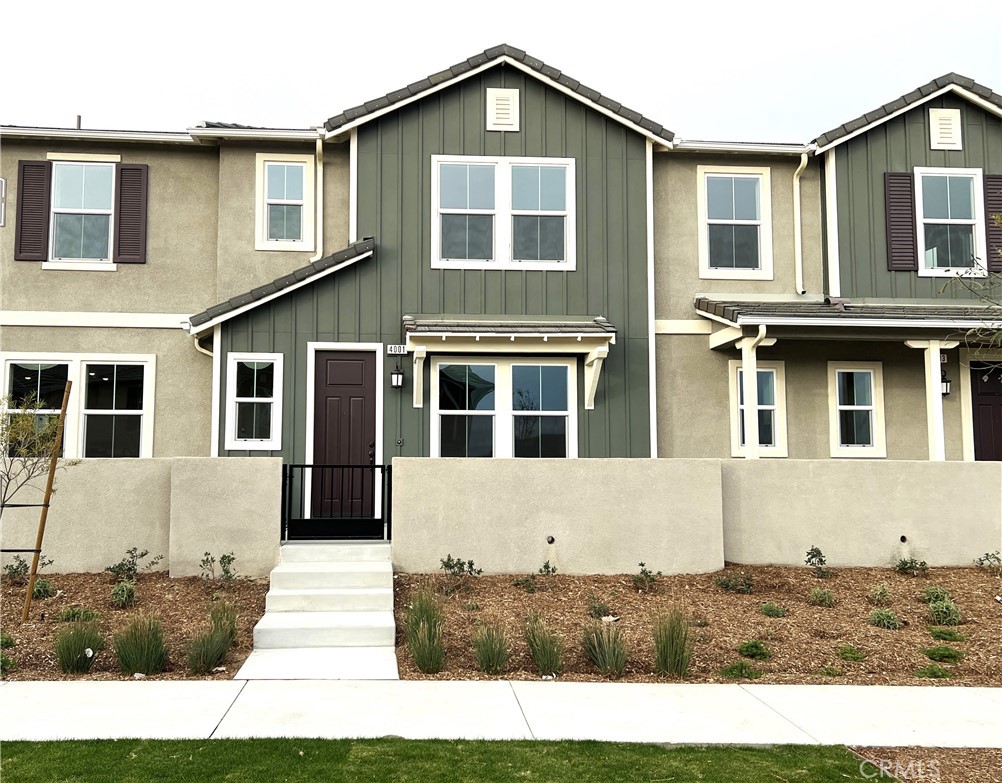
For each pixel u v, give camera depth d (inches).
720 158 565.3
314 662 309.6
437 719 249.6
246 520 405.1
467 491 415.5
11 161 536.4
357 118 518.3
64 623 335.3
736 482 443.2
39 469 396.8
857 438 560.1
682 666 299.7
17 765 209.2
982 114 570.6
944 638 340.8
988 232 559.8
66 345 529.7
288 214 544.7
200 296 543.5
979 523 450.9
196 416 535.5
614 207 534.9
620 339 526.0
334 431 504.1
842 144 561.0
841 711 265.3
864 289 553.3
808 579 414.0
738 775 210.8
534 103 535.5
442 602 370.6
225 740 228.7
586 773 210.1
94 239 540.7
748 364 497.7
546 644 303.6
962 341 530.9
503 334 485.4
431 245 520.7
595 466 423.2
